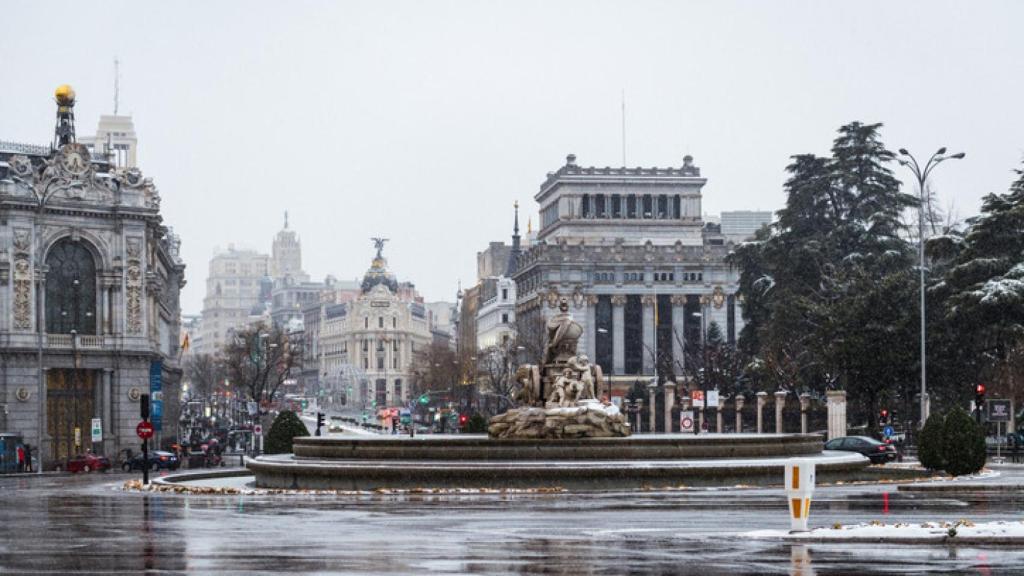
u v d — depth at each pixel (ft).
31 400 522.88
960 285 474.90
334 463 258.57
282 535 152.15
